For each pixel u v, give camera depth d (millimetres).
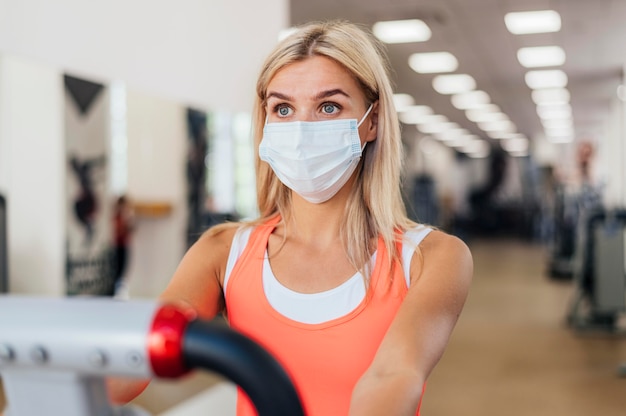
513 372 5477
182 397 3445
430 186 19828
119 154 3281
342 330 997
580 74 10414
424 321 888
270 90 1094
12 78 2639
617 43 8484
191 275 1063
